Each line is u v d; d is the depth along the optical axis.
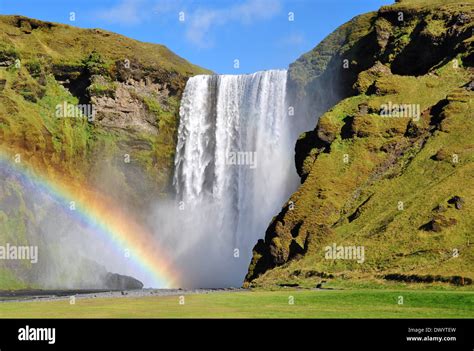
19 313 69.94
